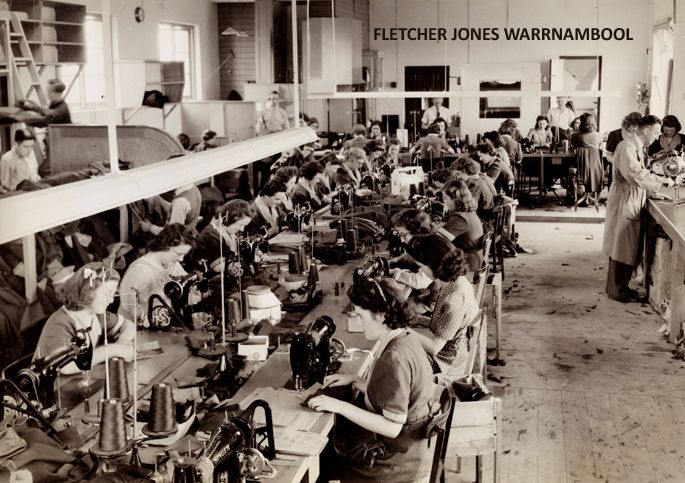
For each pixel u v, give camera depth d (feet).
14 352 20.54
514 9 62.64
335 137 53.98
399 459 12.16
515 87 62.49
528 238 40.27
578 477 16.07
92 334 14.57
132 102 42.04
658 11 57.72
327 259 23.02
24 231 7.89
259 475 10.39
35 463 10.09
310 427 11.93
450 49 63.93
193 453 10.91
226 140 41.60
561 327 25.90
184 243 18.71
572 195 48.65
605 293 29.84
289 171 27.68
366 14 63.46
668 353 23.35
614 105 62.18
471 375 15.06
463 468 16.49
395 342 12.12
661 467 16.44
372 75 63.41
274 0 55.16
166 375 14.11
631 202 27.84
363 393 13.07
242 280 19.57
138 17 45.75
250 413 10.62
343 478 12.45
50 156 31.81
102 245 27.09
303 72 53.57
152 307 16.83
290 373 14.34
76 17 38.11
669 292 26.96
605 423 18.58
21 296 22.06
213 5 56.75
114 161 10.92
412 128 63.05
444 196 23.44
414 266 19.77
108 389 11.67
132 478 10.07
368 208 29.76
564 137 56.08
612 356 23.13
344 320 17.40
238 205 22.18
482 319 18.78
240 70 58.03
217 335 15.71
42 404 11.48
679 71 40.16
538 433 18.10
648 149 31.17
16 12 34.42
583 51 62.08
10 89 32.81
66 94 37.04
